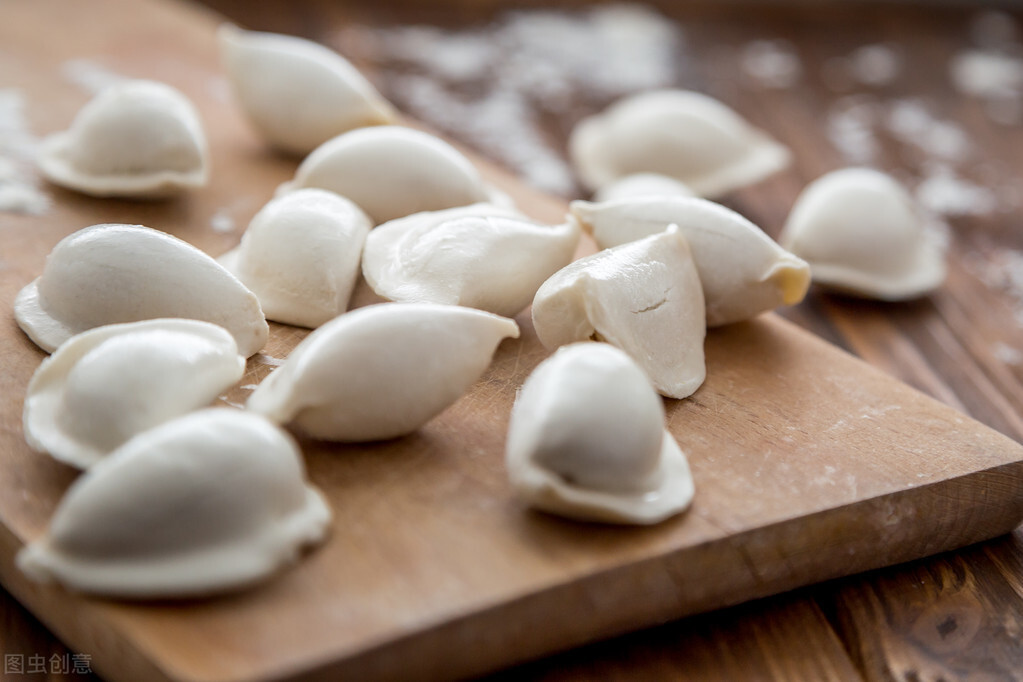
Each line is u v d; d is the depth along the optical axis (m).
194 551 0.37
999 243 0.60
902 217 0.55
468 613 0.38
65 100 0.57
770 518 0.41
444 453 0.42
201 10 0.71
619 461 0.39
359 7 0.74
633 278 0.44
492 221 0.46
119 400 0.39
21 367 0.43
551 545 0.39
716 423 0.44
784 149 0.65
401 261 0.45
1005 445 0.44
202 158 0.51
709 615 0.41
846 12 0.80
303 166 0.50
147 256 0.43
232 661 0.36
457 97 0.67
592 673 0.40
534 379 0.40
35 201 0.50
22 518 0.39
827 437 0.44
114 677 0.38
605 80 0.70
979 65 0.75
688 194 0.57
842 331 0.53
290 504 0.38
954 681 0.40
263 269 0.46
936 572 0.43
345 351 0.40
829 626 0.41
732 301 0.47
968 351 0.52
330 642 0.37
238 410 0.42
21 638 0.40
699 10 0.78
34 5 0.64
